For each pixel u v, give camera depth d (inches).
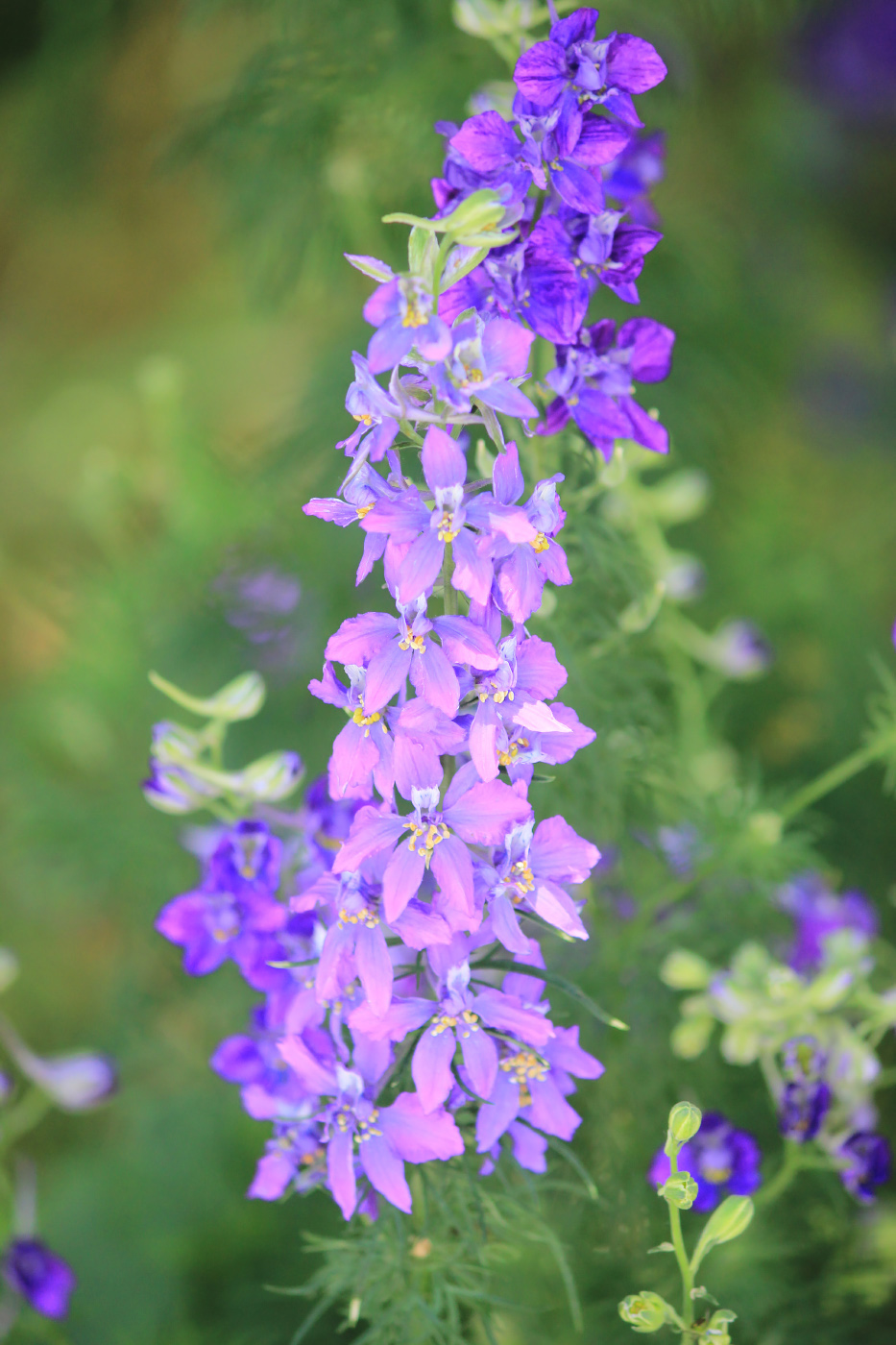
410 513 27.5
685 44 43.5
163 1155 48.3
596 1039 35.2
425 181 45.1
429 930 28.0
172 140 46.9
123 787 54.0
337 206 46.5
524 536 27.3
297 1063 29.0
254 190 48.4
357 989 29.3
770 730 54.1
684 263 49.4
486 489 31.3
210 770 31.8
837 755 51.6
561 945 34.9
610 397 30.3
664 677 34.4
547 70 28.7
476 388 27.4
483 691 27.8
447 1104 29.3
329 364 48.9
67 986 61.9
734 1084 36.5
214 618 50.9
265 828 31.0
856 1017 34.7
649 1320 29.2
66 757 60.0
